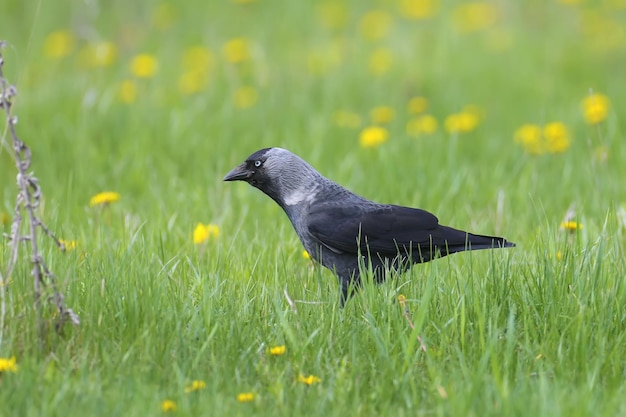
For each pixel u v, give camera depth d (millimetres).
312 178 10352
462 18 24469
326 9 25406
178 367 7598
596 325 8234
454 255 10539
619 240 10320
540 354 7965
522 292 8766
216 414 6840
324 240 9859
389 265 9844
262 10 25859
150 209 12570
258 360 7961
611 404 6953
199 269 9633
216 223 11781
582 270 8961
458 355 7758
